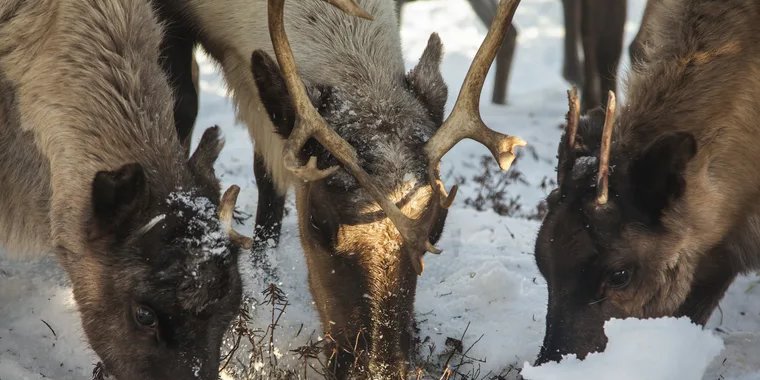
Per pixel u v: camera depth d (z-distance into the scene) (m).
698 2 14.98
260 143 17.58
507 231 19.80
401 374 13.45
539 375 12.87
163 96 13.60
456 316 16.41
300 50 15.34
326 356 14.12
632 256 13.70
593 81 23.88
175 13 16.83
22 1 14.08
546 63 39.75
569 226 13.54
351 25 15.46
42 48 13.84
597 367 12.78
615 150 14.03
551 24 43.28
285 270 17.47
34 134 13.96
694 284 15.04
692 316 15.17
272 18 13.26
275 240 18.06
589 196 13.49
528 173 26.00
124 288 12.45
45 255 15.77
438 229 13.96
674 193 13.73
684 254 14.19
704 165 14.23
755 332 16.23
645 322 13.01
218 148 13.42
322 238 13.80
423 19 42.94
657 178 13.55
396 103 14.26
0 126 14.32
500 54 32.41
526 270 18.14
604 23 23.11
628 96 14.81
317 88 14.60
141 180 12.29
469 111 13.62
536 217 21.58
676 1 15.20
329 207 13.59
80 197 13.07
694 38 14.81
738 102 14.58
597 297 13.75
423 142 13.79
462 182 23.66
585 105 24.00
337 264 13.70
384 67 15.04
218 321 12.41
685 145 13.40
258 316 15.63
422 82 14.68
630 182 13.64
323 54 15.17
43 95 13.62
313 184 13.76
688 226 14.09
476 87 13.60
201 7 16.77
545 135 29.14
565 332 13.72
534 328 16.08
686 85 14.58
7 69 14.08
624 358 12.75
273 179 17.56
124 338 12.61
